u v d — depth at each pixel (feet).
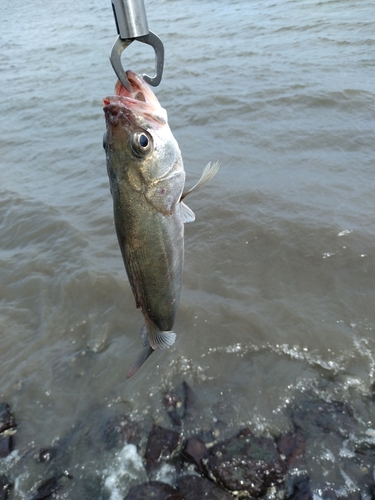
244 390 3.44
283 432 3.14
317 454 2.96
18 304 4.60
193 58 11.09
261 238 5.02
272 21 13.26
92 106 9.43
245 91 8.75
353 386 3.38
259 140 7.09
